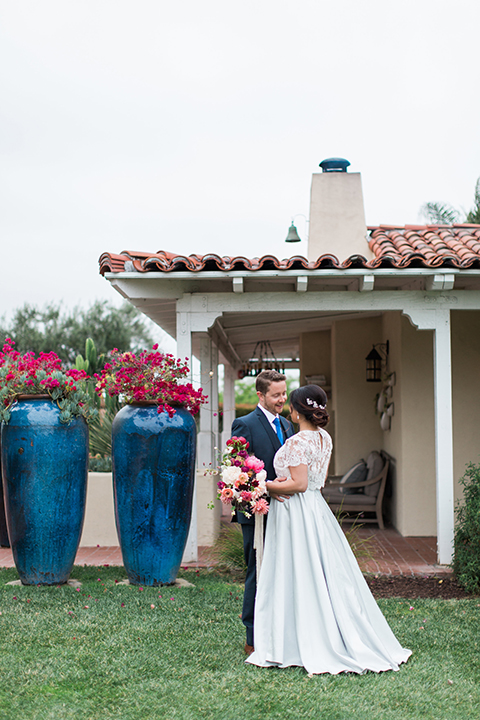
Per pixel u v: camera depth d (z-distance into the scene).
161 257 6.63
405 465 8.80
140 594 5.46
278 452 3.98
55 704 3.31
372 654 3.80
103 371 6.02
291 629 3.87
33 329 26.97
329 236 10.11
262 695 3.42
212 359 9.22
